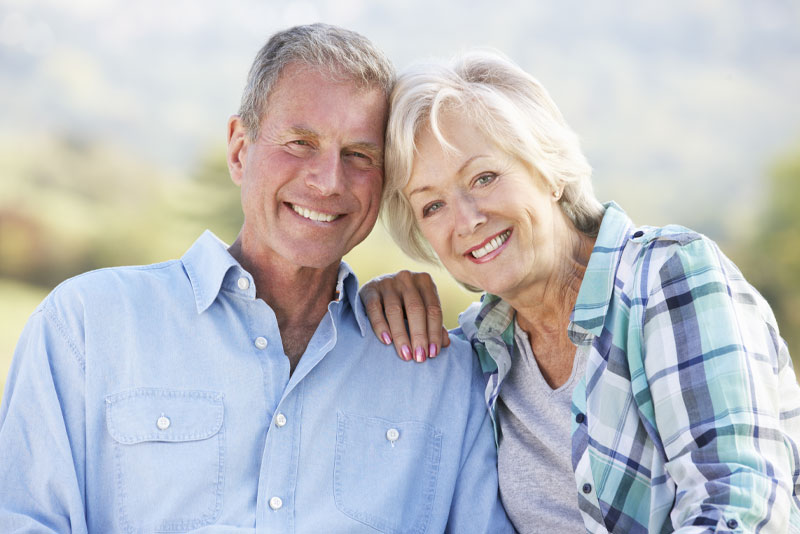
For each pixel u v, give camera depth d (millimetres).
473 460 2490
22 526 2104
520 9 42594
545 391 2389
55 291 2324
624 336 2184
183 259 2477
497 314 2525
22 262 28219
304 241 2369
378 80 2393
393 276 2674
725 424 1931
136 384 2258
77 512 2143
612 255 2266
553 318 2406
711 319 2041
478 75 2359
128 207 30641
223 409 2297
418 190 2350
